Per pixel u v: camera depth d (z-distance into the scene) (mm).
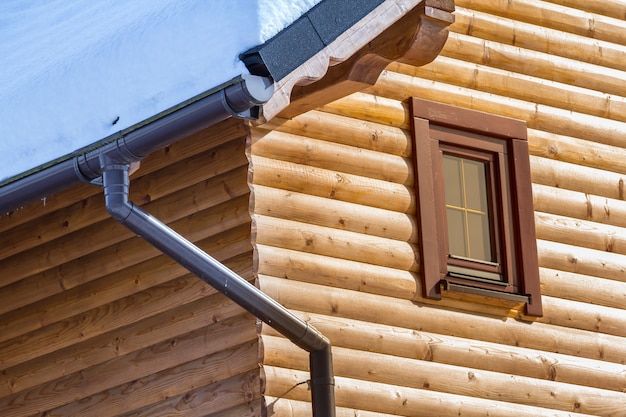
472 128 12742
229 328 10758
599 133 13875
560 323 12867
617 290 13375
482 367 12078
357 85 10719
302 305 11047
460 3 13219
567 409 12555
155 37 9328
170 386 10984
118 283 11508
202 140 11258
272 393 10539
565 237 13234
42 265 12008
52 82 10062
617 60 14312
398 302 11703
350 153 11836
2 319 12188
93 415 11383
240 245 10914
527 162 13055
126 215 9305
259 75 8836
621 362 13148
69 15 12078
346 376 11156
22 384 11914
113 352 11391
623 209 13781
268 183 11125
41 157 9797
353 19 9516
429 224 12078
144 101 9141
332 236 11422
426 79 12680
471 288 12109
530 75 13516
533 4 13797
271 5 8938
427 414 11539
